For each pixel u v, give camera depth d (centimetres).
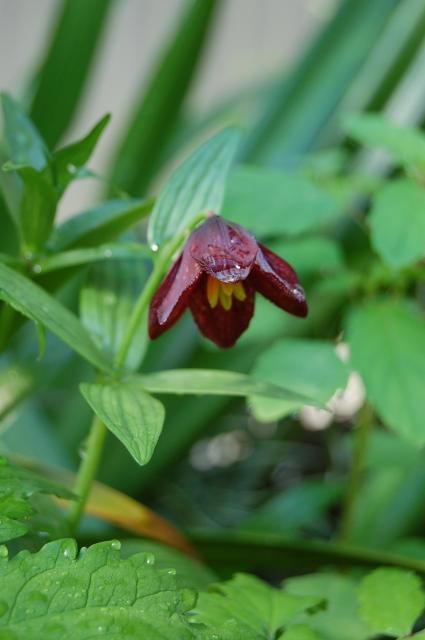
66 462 76
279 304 53
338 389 60
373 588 53
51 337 82
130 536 64
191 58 92
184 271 52
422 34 89
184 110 96
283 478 100
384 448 71
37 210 56
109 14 90
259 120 94
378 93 90
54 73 90
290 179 62
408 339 62
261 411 59
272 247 66
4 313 58
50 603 47
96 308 57
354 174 70
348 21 94
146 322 56
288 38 158
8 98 58
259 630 51
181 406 82
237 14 156
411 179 63
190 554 61
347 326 63
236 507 95
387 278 64
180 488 96
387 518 76
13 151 58
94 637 47
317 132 91
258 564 64
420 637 51
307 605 52
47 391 87
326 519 90
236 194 62
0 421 69
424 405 60
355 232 75
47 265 57
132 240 60
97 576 48
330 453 100
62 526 55
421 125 86
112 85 156
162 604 48
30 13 156
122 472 81
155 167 94
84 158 56
